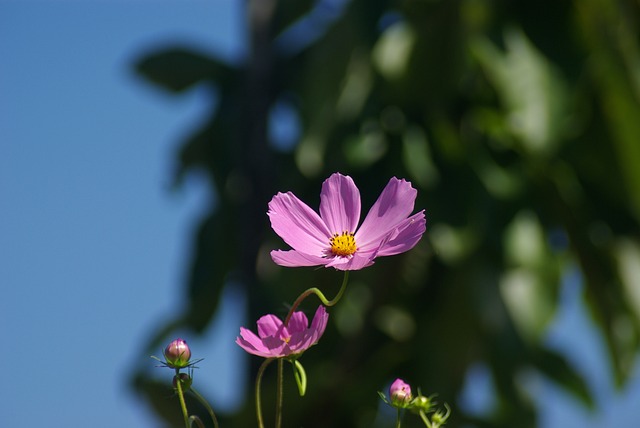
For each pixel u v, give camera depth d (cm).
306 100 803
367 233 192
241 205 902
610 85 774
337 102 781
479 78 805
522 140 768
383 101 790
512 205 788
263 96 923
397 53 764
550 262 782
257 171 909
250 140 917
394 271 775
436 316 782
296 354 184
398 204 191
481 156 795
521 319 755
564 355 838
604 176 796
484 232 770
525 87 758
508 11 793
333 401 747
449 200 774
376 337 790
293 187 816
